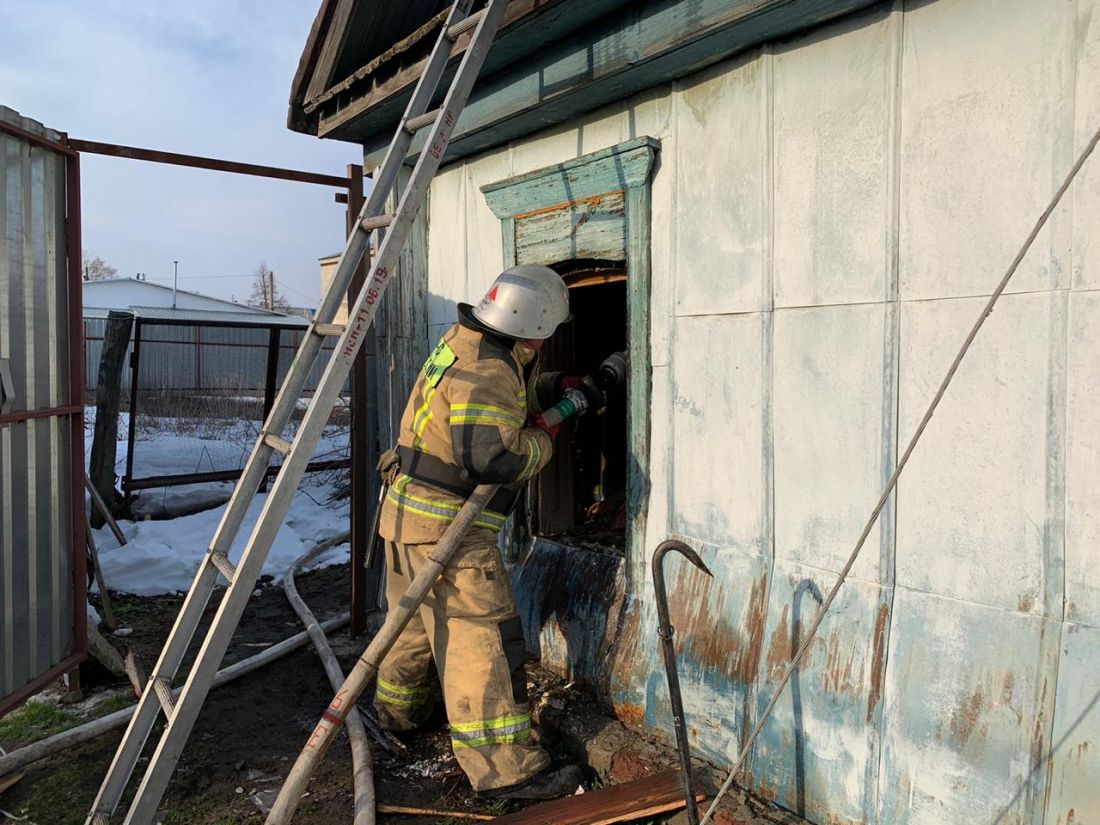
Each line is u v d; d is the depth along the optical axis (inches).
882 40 82.9
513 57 119.0
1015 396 73.2
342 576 213.2
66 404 131.1
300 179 158.2
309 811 103.2
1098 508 68.0
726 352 101.1
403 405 164.2
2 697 115.2
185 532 241.1
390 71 134.3
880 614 84.0
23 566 119.7
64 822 101.4
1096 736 67.4
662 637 80.4
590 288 162.6
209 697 138.7
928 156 79.4
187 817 102.3
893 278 82.6
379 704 118.3
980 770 74.6
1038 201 71.3
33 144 121.9
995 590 75.0
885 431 83.7
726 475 101.9
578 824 90.6
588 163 117.3
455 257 155.1
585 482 163.6
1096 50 67.1
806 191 90.7
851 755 85.1
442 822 99.9
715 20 88.8
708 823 89.0
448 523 102.3
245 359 729.0
